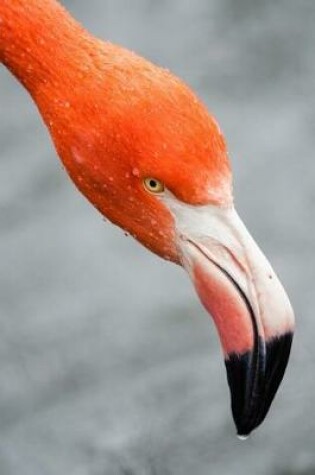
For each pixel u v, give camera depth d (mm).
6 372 11398
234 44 14453
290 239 12055
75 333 11586
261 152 13078
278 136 13273
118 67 6043
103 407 10938
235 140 13273
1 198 12922
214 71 14164
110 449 10578
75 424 10852
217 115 13641
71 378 11266
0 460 10656
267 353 6062
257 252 6125
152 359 11281
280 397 10625
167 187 6023
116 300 11797
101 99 6008
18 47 6184
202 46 14492
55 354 11438
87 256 12234
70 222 12594
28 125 13812
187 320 11508
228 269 6113
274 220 12266
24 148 13500
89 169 6102
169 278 11922
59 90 6105
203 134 5891
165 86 5941
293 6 14750
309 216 12297
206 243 6125
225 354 6160
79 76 6082
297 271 11680
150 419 10719
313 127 13375
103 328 11570
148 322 11555
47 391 11211
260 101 13789
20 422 10977
